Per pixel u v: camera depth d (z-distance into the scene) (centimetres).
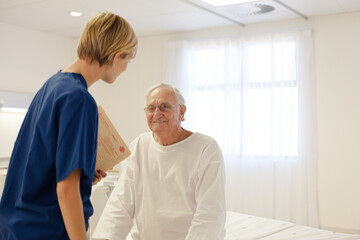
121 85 656
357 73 496
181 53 598
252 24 559
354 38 498
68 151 121
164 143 205
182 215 196
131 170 212
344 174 500
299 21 530
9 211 130
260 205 544
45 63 604
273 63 541
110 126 161
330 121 509
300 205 518
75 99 123
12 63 561
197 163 197
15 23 553
